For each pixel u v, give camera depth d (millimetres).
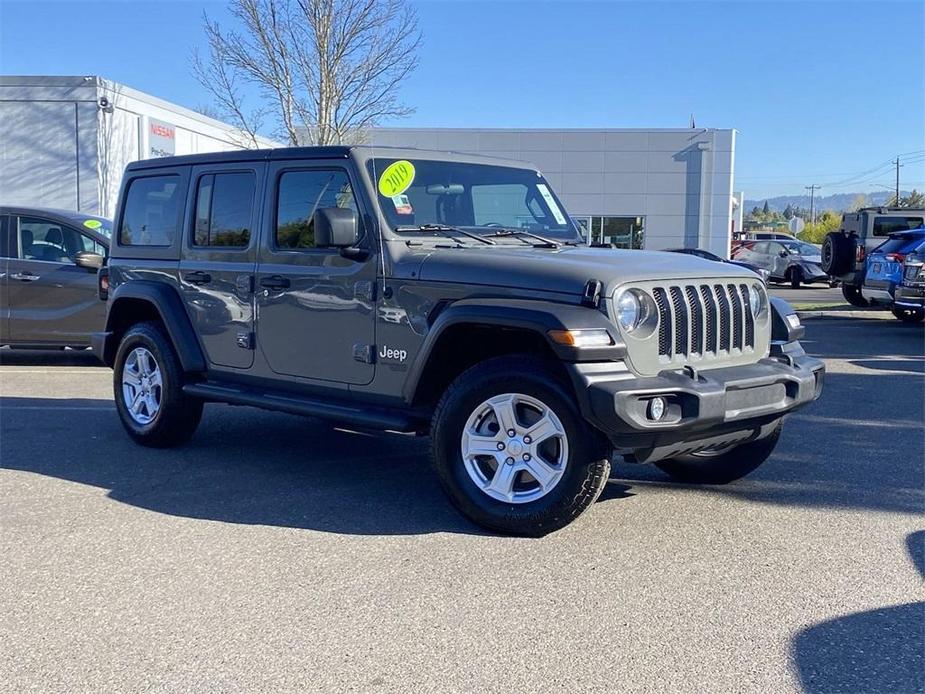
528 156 31375
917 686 3389
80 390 9891
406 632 3842
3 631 3883
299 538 5020
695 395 4625
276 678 3461
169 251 6887
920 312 17203
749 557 4723
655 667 3533
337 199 5695
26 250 11242
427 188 5820
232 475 6348
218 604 4137
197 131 26641
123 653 3672
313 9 22422
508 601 4156
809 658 3607
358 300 5520
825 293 27453
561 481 4758
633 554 4758
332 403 5789
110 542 4965
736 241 35281
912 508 5598
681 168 31500
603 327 4598
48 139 21547
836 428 7926
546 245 5770
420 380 5246
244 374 6352
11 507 5598
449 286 5074
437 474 5090
